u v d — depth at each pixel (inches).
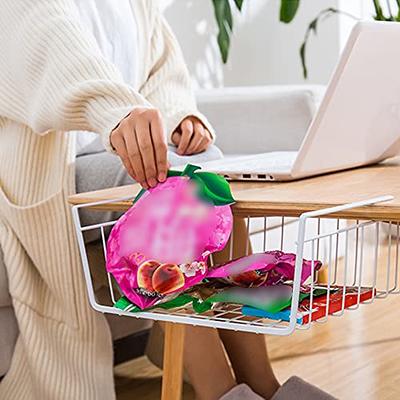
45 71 51.4
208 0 129.2
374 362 72.5
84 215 58.4
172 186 40.6
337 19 138.9
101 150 68.6
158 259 38.7
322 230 95.6
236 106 94.7
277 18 143.9
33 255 57.7
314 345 77.9
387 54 43.8
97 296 61.7
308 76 143.0
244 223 56.9
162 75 70.2
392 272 98.4
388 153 51.3
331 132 43.8
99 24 65.8
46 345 59.0
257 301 37.4
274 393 56.4
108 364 60.0
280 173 44.0
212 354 52.3
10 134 59.4
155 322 70.4
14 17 54.4
